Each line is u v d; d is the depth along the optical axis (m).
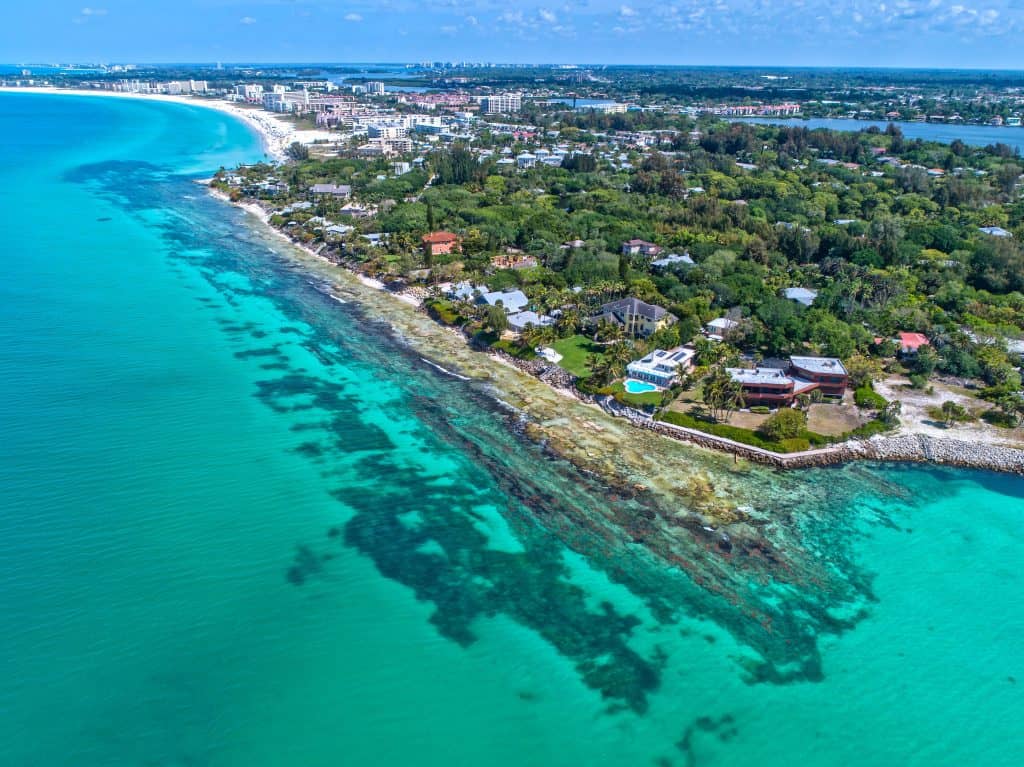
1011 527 78.88
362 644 60.44
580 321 127.12
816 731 55.06
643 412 98.56
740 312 131.00
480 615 64.00
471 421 97.44
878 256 165.00
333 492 80.12
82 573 65.69
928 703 57.84
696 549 73.31
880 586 69.56
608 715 55.47
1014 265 153.12
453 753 51.97
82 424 90.69
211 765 49.91
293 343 122.44
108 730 51.75
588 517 77.75
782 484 84.94
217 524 73.56
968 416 98.62
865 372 107.50
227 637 60.22
